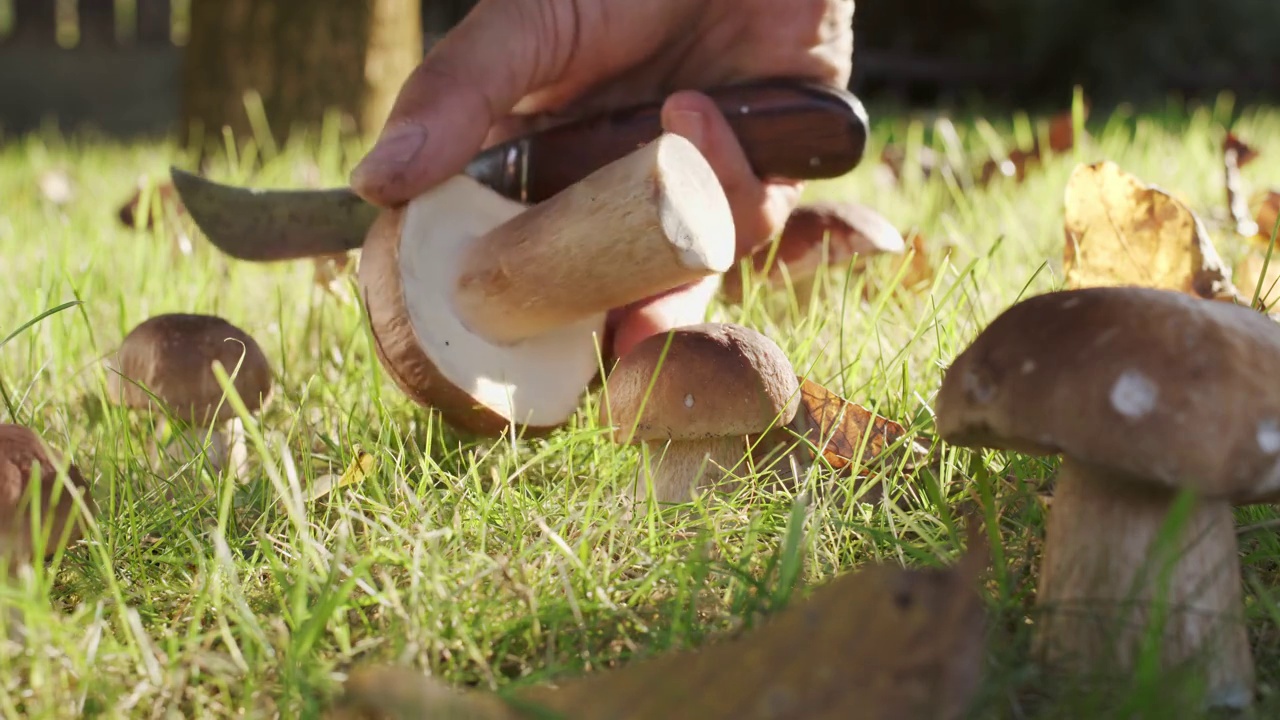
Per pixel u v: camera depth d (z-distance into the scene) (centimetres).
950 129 83
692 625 35
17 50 232
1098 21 204
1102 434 32
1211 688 33
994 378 33
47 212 85
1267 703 33
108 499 42
